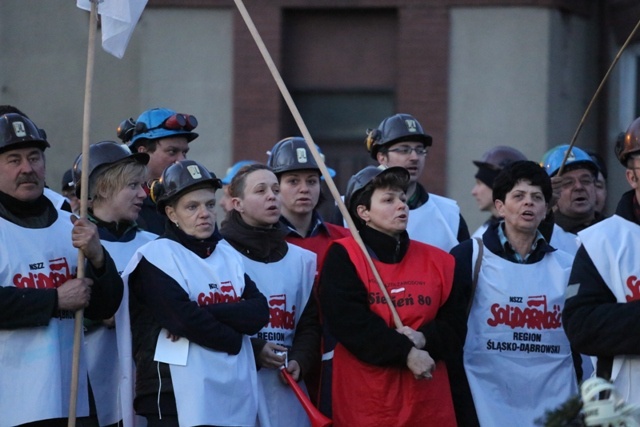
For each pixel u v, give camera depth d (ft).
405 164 65.77
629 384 50.06
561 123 106.63
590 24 110.22
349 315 52.80
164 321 51.60
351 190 55.11
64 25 110.01
